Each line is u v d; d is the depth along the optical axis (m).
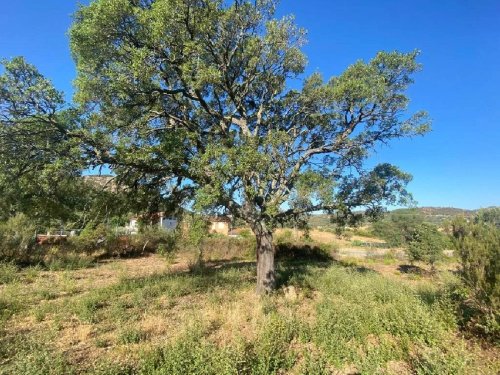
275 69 12.06
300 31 11.24
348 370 5.64
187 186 12.01
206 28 9.38
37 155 8.90
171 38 9.09
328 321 7.34
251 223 11.70
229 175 8.70
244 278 15.28
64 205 10.76
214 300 10.45
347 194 12.22
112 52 9.12
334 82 11.98
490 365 5.29
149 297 11.26
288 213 11.84
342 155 12.40
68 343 7.01
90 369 5.41
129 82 9.06
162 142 9.80
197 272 16.86
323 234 42.97
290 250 28.23
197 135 10.69
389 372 5.29
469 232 7.55
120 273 17.34
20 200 10.05
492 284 6.68
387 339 6.68
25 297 11.23
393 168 12.13
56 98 8.46
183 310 9.59
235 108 12.03
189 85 9.98
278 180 11.36
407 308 7.66
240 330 7.49
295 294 11.48
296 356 6.06
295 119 12.86
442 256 20.97
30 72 8.27
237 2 10.48
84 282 14.94
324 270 17.92
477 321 6.92
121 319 8.56
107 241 25.75
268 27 10.68
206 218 11.03
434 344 6.10
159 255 26.14
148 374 5.14
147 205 12.81
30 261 19.69
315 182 9.59
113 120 9.63
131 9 8.74
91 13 8.84
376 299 10.27
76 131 9.03
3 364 5.80
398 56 10.34
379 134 11.69
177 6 8.67
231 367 4.86
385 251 31.09
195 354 5.32
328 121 12.27
